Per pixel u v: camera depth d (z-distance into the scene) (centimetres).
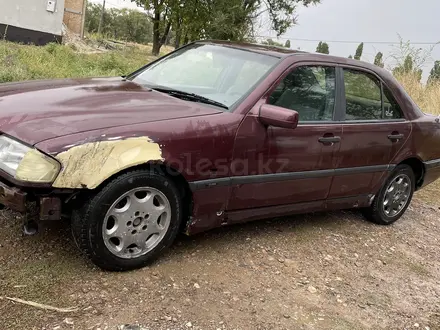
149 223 331
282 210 416
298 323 315
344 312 341
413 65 1341
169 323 285
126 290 308
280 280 363
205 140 338
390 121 481
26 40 1848
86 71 1150
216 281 341
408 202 538
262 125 369
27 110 317
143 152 308
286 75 395
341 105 436
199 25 2495
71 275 312
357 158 450
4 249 328
